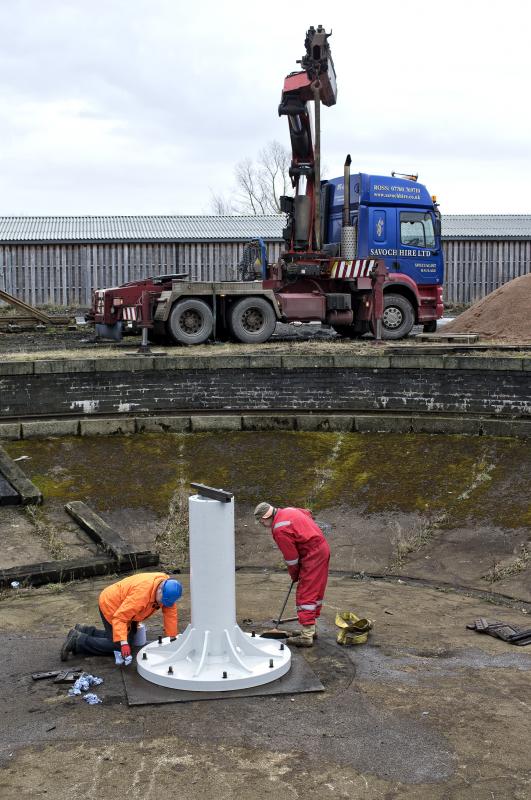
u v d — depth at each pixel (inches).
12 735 236.1
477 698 266.1
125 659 279.0
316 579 308.7
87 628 301.7
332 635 327.9
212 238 1233.4
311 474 529.0
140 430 575.5
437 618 357.7
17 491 487.2
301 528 306.5
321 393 608.1
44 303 1214.3
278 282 789.9
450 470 518.3
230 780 212.1
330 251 828.0
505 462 516.7
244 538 469.7
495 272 1291.8
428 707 258.1
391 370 599.2
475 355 668.1
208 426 581.0
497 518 463.5
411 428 568.7
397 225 816.9
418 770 218.7
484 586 407.8
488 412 580.4
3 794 204.7
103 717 247.6
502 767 221.0
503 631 331.9
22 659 296.7
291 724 244.2
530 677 286.5
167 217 1353.3
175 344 768.9
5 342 842.8
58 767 217.9
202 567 275.4
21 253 1205.1
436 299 844.6
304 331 912.3
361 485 514.0
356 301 819.4
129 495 505.7
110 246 1219.2
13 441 553.6
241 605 369.1
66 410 593.0
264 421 581.6
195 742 232.2
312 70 762.8
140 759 222.5
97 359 597.0
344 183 800.3
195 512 274.5
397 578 425.7
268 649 287.0
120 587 285.7
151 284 782.5
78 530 463.2
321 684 272.2
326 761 222.5
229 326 771.4
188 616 348.8
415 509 485.4
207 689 264.5
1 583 394.9
